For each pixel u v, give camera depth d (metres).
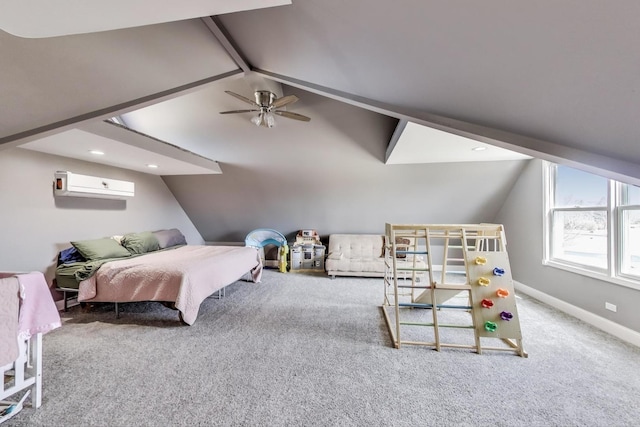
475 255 2.66
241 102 3.71
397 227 2.80
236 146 4.42
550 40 0.80
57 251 3.44
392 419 1.62
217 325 2.97
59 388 1.88
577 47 0.78
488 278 2.57
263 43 1.70
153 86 1.80
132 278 3.05
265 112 2.91
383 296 4.07
